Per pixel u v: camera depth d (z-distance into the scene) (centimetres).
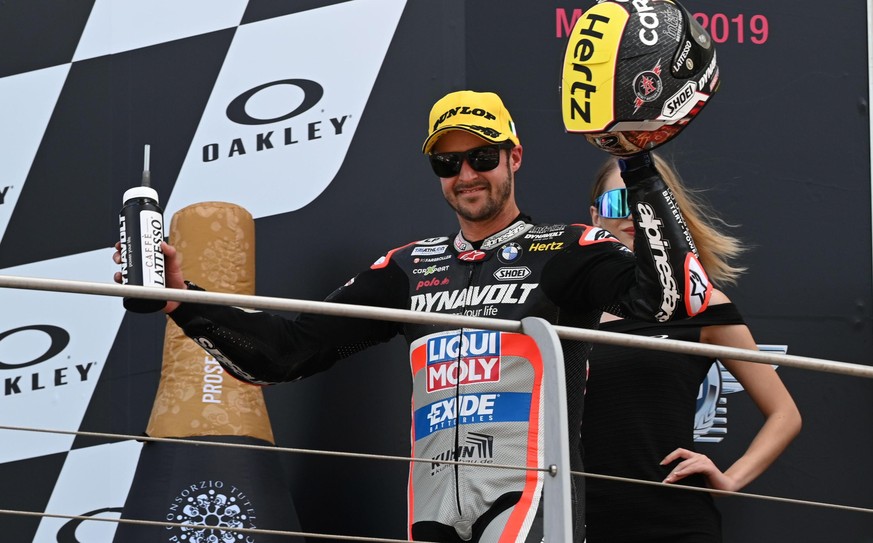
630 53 760
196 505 1028
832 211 1230
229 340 838
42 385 1155
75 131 1196
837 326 1216
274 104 1203
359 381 1171
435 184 1191
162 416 1059
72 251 1183
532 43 1221
